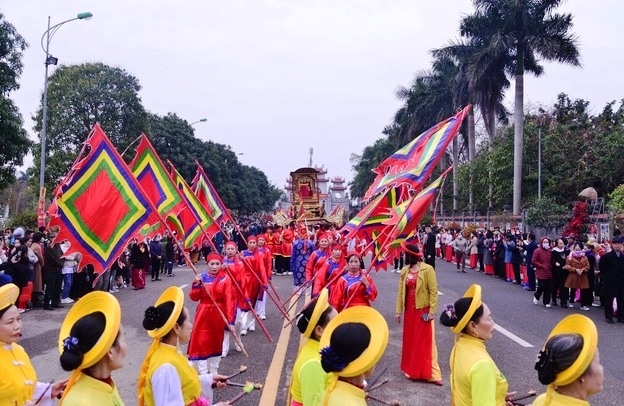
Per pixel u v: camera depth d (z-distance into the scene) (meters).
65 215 5.89
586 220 22.19
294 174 42.16
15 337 4.00
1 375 3.87
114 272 16.62
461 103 37.91
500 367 8.42
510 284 18.61
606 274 12.37
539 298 14.63
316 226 31.28
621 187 23.02
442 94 40.81
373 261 7.98
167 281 19.23
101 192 6.13
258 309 12.24
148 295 15.67
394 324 11.72
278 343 9.97
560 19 30.70
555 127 32.88
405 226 8.21
